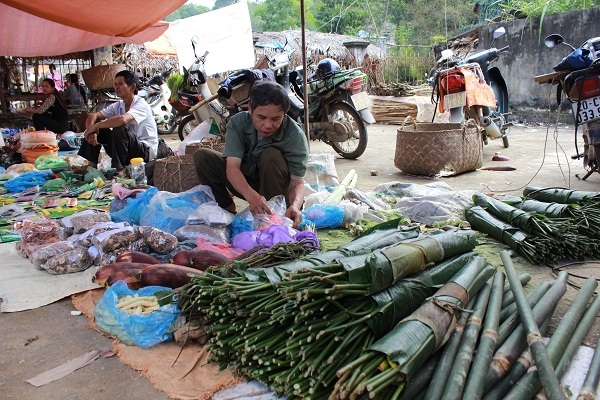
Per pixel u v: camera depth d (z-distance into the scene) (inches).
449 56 269.4
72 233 136.4
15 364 83.7
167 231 132.8
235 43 422.0
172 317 88.4
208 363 79.5
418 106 385.1
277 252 101.0
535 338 68.2
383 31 751.1
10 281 113.1
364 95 265.4
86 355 85.0
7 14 306.3
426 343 64.7
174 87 366.3
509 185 195.0
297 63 599.8
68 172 223.0
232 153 134.4
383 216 151.1
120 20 252.1
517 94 448.1
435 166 211.9
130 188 173.5
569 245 115.3
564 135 336.2
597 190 180.1
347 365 60.5
